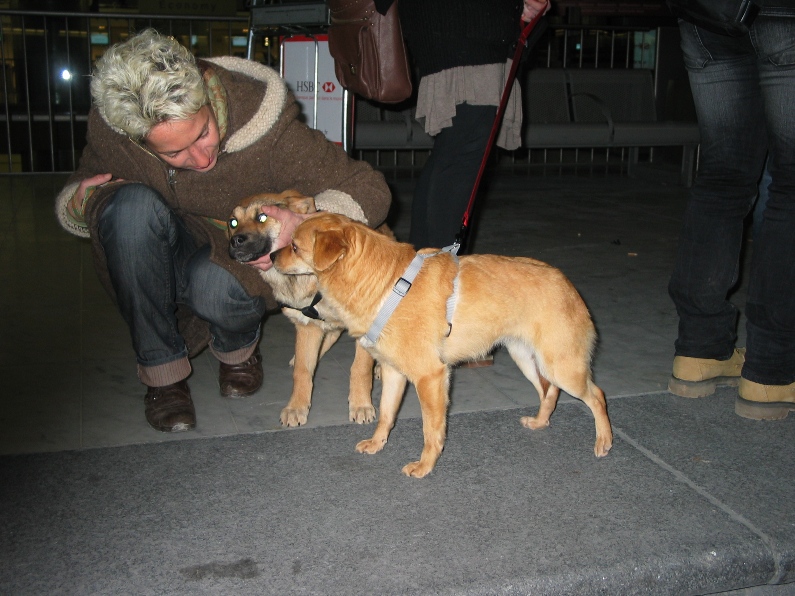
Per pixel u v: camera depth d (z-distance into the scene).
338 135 5.52
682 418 3.36
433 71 3.56
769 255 3.14
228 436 3.17
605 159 11.21
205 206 3.19
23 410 3.34
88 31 9.37
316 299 3.05
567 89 8.78
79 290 5.04
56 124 9.74
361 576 2.29
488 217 7.34
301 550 2.41
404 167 10.05
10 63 9.61
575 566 2.34
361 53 3.72
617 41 10.25
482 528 2.54
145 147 2.91
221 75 3.02
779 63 2.89
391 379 3.04
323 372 3.92
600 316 4.70
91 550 2.38
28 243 6.12
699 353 3.53
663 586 2.36
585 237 6.61
